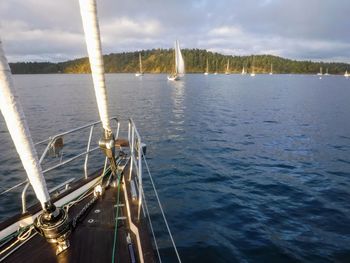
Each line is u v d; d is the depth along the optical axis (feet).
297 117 101.50
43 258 12.59
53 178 40.83
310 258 23.52
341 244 25.43
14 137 6.89
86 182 19.15
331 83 392.88
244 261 23.13
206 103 144.97
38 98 167.02
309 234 26.99
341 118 99.14
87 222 15.15
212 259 23.32
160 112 111.65
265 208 32.30
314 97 181.98
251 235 26.78
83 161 47.85
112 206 16.69
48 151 17.74
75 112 109.91
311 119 97.25
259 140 66.54
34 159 7.59
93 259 12.57
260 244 25.34
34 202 33.42
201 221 29.30
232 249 24.61
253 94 201.46
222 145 61.36
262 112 114.42
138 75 546.67
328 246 25.12
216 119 96.48
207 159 50.93
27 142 7.10
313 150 57.82
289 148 59.36
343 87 302.25
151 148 58.13
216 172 44.04
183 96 181.78
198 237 26.32
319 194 36.17
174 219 29.60
